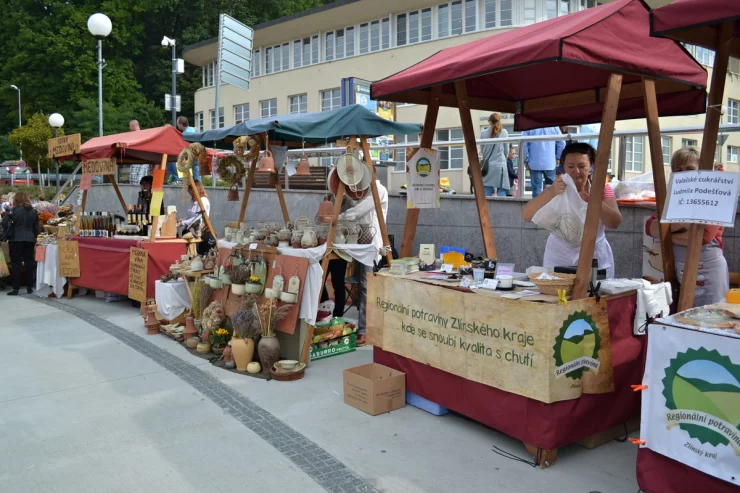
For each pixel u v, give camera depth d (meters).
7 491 3.42
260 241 6.22
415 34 24.69
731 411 2.66
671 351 2.89
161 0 42.66
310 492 3.34
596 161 3.59
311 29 28.31
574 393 3.51
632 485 3.32
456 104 5.31
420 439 3.98
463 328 3.93
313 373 5.50
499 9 22.06
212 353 6.20
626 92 4.86
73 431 4.26
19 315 8.38
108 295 9.24
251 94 31.28
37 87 41.69
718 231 4.11
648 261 4.66
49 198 24.89
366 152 5.84
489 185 7.66
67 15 42.25
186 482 3.49
